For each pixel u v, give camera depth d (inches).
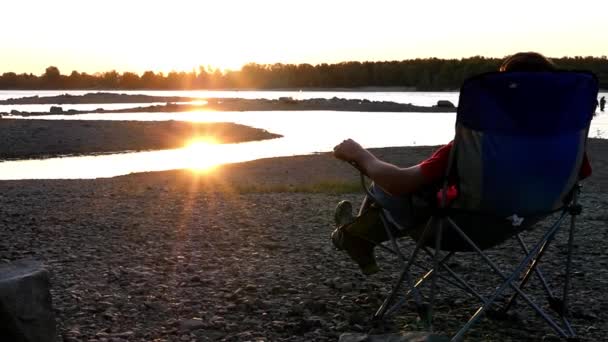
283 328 156.2
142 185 639.8
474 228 137.3
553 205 136.0
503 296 187.8
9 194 510.0
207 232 300.0
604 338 151.9
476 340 149.9
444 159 129.7
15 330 120.6
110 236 287.9
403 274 144.9
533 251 137.6
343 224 161.6
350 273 214.4
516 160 125.5
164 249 256.7
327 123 2290.8
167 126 1792.6
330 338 149.8
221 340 148.9
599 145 1104.8
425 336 116.5
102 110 3481.8
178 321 160.4
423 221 138.7
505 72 118.8
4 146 1311.5
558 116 124.0
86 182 692.1
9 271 129.4
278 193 506.0
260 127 2032.5
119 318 164.4
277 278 206.4
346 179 700.0
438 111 3533.5
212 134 1654.8
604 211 381.1
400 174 132.0
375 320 156.6
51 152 1266.0
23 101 5246.1
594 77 124.6
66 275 209.2
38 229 307.0
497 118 122.6
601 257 243.6
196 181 692.7
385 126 2108.8
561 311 146.0
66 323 160.1
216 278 205.9
